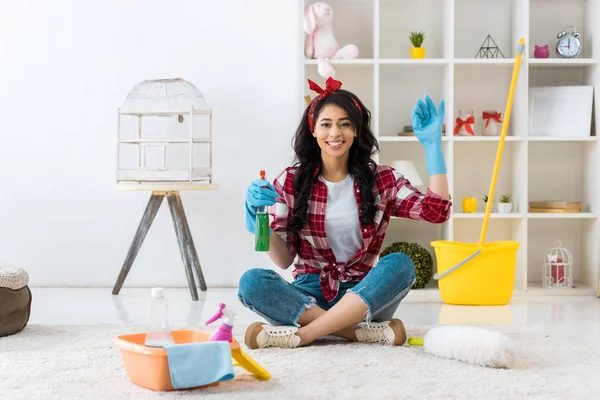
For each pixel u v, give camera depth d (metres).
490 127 4.16
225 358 1.95
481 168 4.31
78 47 4.31
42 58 4.31
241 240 4.36
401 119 4.30
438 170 2.52
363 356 2.37
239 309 3.51
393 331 2.54
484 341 2.24
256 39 4.32
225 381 2.07
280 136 4.34
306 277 2.71
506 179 4.30
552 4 4.32
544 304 3.73
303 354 2.40
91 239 4.35
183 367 1.94
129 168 4.25
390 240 4.31
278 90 4.33
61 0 4.30
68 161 4.33
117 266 4.35
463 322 3.20
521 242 4.06
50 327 2.92
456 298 3.71
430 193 2.54
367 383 2.04
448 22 4.06
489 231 4.32
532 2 4.31
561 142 4.33
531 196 4.35
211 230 4.35
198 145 4.32
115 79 4.32
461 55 4.30
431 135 2.51
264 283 2.51
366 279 2.52
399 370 2.18
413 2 4.29
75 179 4.34
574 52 4.15
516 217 4.03
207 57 4.32
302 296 2.56
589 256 4.17
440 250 3.76
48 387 2.01
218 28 4.32
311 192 2.64
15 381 2.07
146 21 4.32
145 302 3.75
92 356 2.38
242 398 1.89
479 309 3.58
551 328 3.01
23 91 4.32
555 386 2.02
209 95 4.33
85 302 3.74
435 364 2.26
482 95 4.30
